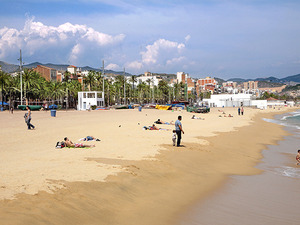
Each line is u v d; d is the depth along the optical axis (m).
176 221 7.84
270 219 8.38
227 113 90.06
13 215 6.48
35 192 8.06
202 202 9.60
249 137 31.23
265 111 142.50
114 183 9.98
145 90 195.62
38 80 114.00
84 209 7.66
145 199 9.29
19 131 25.88
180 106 109.88
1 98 99.38
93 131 26.98
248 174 14.41
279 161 18.91
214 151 19.86
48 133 24.73
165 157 15.60
